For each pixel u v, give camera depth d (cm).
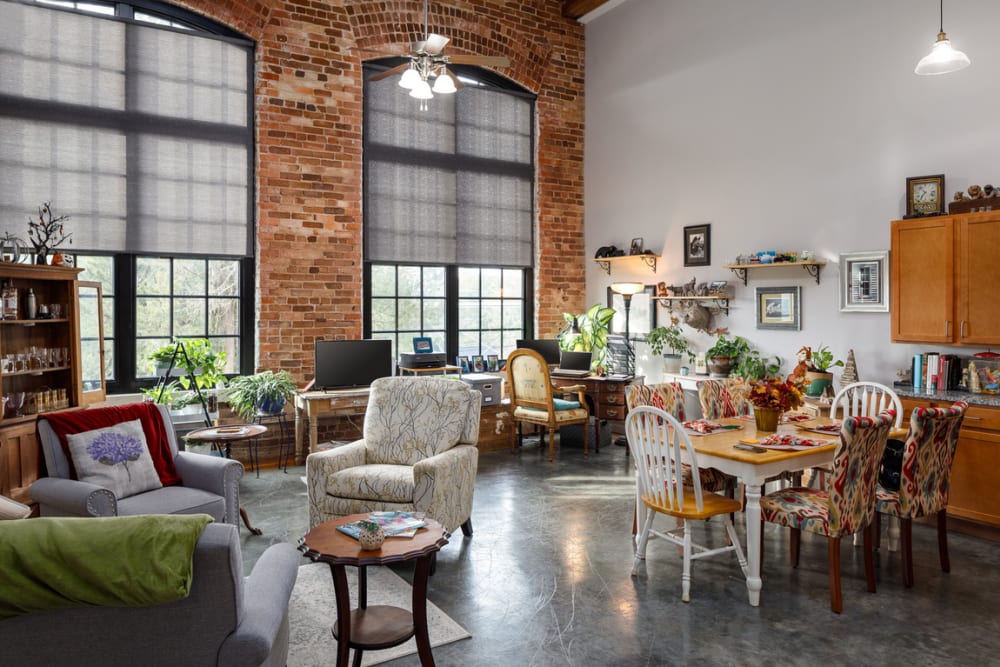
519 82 784
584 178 829
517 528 455
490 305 785
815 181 588
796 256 595
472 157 760
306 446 640
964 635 304
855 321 557
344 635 259
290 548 259
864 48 554
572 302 827
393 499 385
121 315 579
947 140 502
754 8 638
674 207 719
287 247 635
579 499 524
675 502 355
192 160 600
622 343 774
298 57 639
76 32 551
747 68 645
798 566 389
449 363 749
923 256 481
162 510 349
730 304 660
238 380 594
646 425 361
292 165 637
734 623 316
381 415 443
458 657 286
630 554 407
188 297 611
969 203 464
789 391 393
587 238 828
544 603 339
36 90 535
